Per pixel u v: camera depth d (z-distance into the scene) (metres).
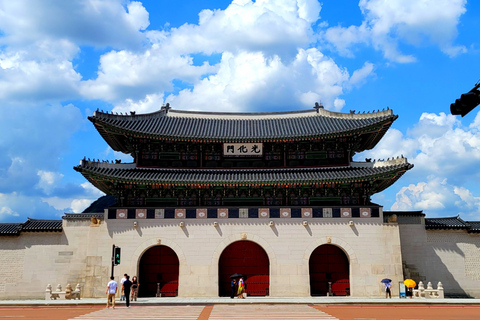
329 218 51.16
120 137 56.56
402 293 48.19
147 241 50.81
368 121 55.31
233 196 53.59
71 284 51.94
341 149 56.44
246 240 51.47
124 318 31.39
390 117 53.00
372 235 50.72
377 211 51.25
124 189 53.09
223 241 50.78
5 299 51.28
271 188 53.12
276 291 49.59
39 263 52.28
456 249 53.56
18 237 52.78
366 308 38.91
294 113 64.25
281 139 54.97
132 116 57.78
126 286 40.69
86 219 53.34
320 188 53.28
